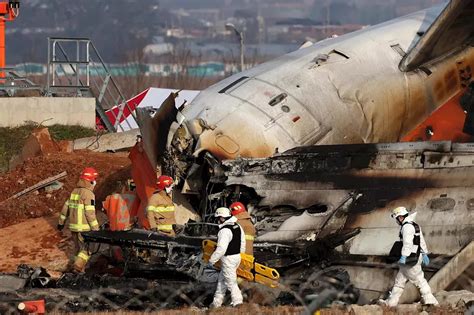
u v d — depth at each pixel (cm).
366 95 8556
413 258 6406
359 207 7369
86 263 7912
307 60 8756
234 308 6181
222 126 7962
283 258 6950
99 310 6475
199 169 7806
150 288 6769
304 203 7481
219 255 6350
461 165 7362
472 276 7175
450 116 9006
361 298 7100
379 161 7394
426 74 8925
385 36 9188
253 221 7500
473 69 9112
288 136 8069
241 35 18038
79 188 7812
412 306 6362
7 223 9244
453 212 7369
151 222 7488
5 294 6588
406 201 7356
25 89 12838
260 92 8325
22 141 11688
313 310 6019
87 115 12519
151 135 7512
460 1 8306
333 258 7144
